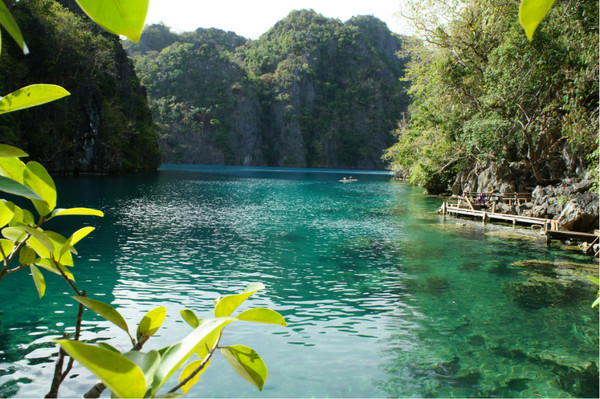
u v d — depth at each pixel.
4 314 7.14
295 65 153.12
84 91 52.66
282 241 14.65
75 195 28.53
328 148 145.88
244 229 16.92
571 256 13.12
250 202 27.84
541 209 19.73
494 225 19.66
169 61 147.38
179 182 46.44
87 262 10.98
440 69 25.91
